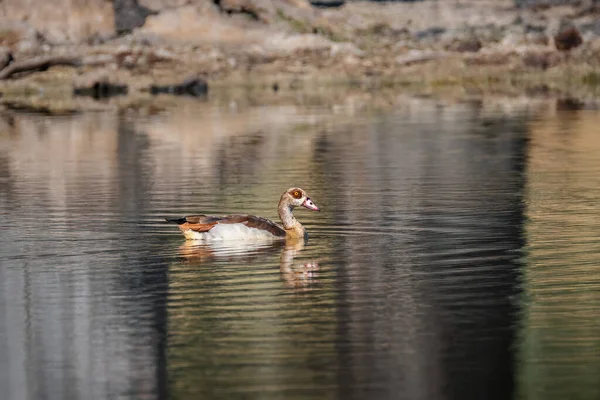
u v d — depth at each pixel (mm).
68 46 49625
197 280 13250
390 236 15867
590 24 55469
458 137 29234
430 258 14328
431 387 9578
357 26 55094
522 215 17484
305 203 15594
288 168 23703
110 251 14953
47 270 13844
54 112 37875
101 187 21094
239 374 9953
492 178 21844
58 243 15508
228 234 15484
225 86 48219
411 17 56844
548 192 19922
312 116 35656
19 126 33250
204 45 51031
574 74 51188
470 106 38781
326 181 21656
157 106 39938
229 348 10664
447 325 11289
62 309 12070
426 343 10727
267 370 10047
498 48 52875
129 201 19297
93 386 9750
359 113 36562
